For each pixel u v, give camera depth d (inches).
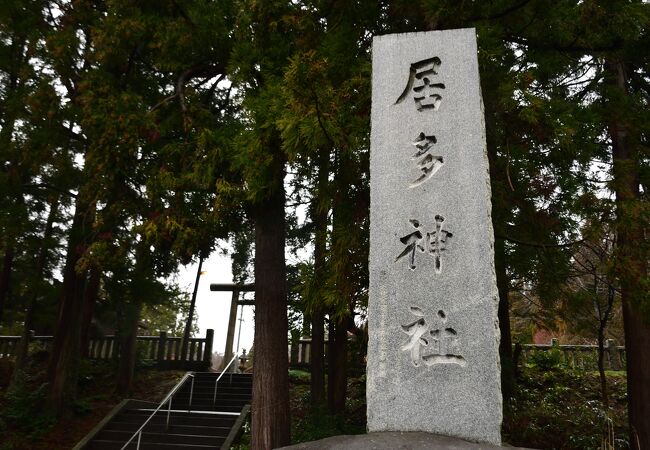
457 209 160.4
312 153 267.1
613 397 484.1
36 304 639.8
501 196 278.1
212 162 295.4
